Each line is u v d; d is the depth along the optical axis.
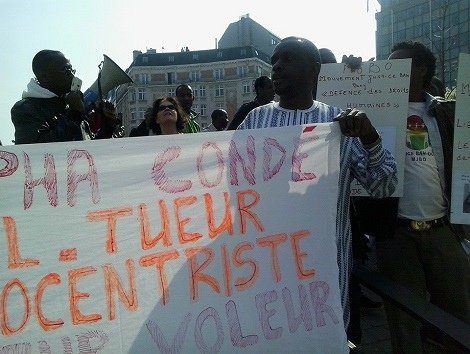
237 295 2.12
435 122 2.99
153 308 2.03
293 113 2.52
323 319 2.19
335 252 2.24
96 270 2.00
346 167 2.39
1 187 1.95
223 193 2.18
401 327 2.82
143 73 73.12
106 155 2.07
